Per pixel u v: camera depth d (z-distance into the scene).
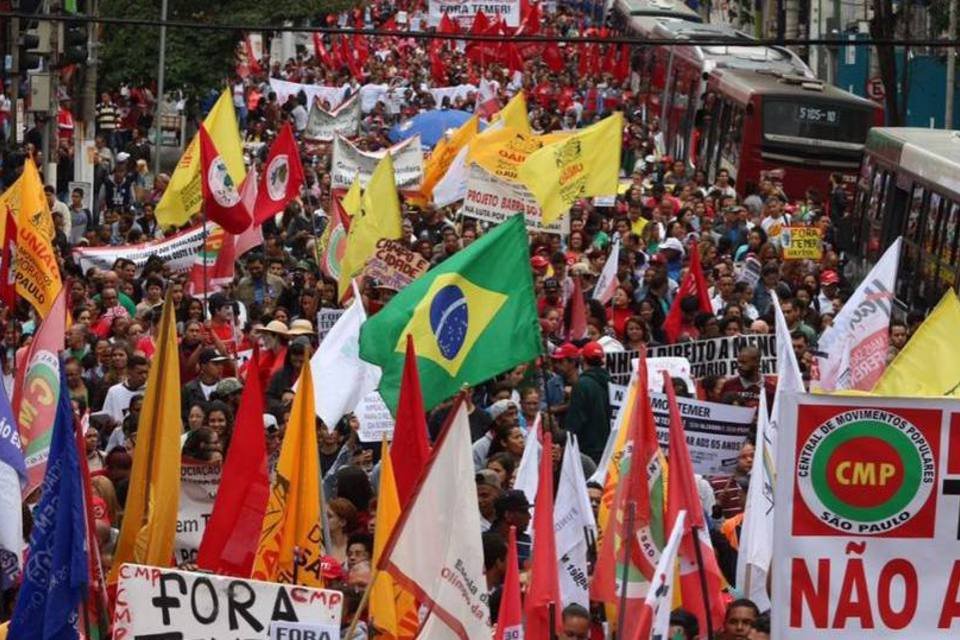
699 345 35.56
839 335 30.98
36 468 27.25
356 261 41.50
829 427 17.73
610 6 140.25
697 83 86.19
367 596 20.28
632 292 43.38
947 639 17.92
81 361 36.16
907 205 55.47
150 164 84.69
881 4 81.94
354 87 94.06
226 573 23.27
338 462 30.92
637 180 63.94
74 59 63.75
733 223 56.12
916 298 53.56
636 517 22.27
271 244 46.94
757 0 126.88
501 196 47.75
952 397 17.78
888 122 82.56
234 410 32.31
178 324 39.62
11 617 22.14
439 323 25.66
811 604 17.84
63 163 71.25
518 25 132.38
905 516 17.83
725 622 22.05
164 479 22.98
